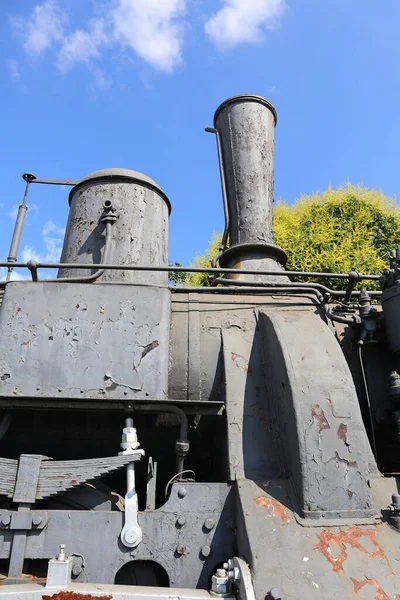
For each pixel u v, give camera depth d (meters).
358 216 13.29
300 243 12.47
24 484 2.81
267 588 2.21
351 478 2.69
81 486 2.89
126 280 4.11
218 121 5.96
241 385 3.32
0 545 2.69
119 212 4.39
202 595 2.33
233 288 3.98
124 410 3.03
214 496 2.82
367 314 3.51
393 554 2.42
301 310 3.90
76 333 3.28
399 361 3.61
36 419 3.36
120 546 2.66
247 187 5.32
